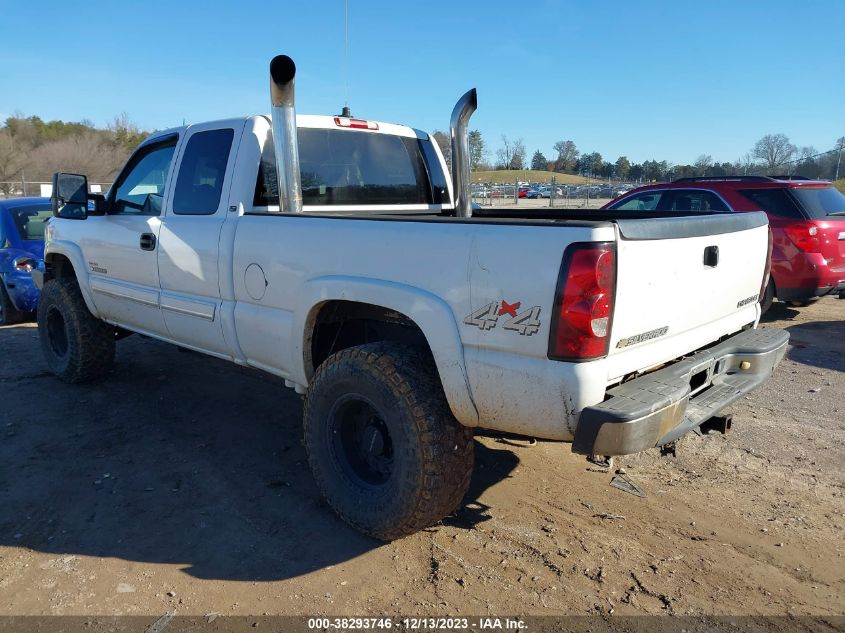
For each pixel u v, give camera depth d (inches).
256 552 128.3
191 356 263.6
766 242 152.3
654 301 112.2
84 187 201.5
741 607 111.5
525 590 116.0
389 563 124.3
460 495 124.6
